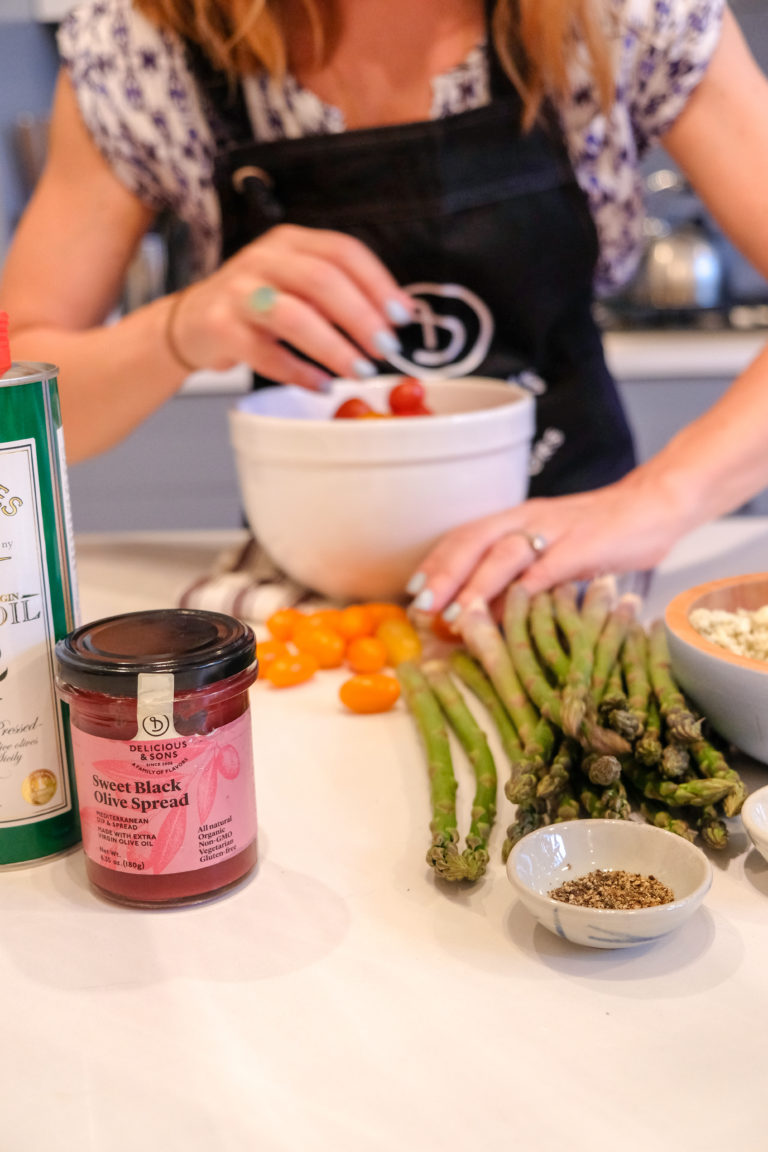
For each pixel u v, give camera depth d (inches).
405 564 36.4
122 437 44.8
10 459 20.9
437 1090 16.1
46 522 21.7
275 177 45.1
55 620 22.2
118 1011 18.1
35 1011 18.1
